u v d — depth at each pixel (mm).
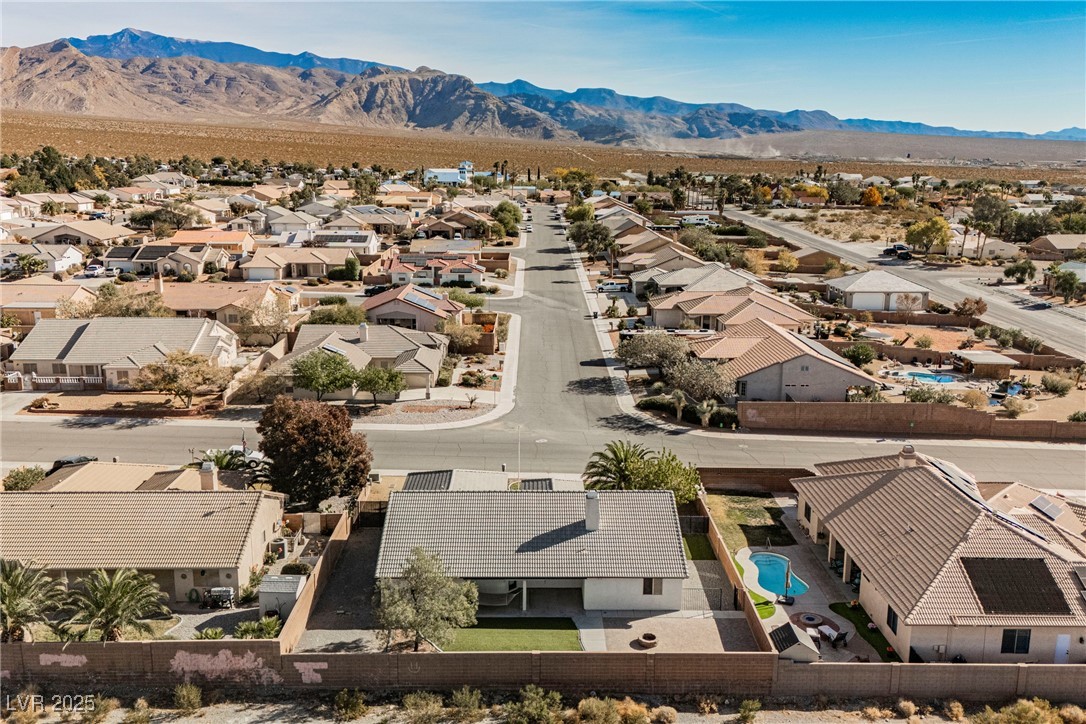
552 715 34594
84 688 36469
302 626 40094
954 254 154000
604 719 34188
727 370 75125
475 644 39156
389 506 44406
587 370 85062
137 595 37844
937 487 44625
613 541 42906
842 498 48625
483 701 36000
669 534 43375
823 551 49531
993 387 81688
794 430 69812
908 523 43469
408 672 36469
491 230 167125
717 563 47812
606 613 42125
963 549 39688
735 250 145500
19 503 44625
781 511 55219
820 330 96375
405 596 37906
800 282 125438
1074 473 61875
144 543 43062
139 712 34688
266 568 46000
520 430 68438
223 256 133000
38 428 66938
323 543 49531
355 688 36500
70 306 93625
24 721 34031
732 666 36281
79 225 147250
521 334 98250
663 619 41688
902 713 35344
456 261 125750
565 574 41250
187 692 35438
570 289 124562
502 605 42250
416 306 92750
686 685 36531
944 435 69500
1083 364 88000
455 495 45031
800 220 194750
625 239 153375
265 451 51594
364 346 81062
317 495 50781
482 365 85812
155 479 51531
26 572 39094
